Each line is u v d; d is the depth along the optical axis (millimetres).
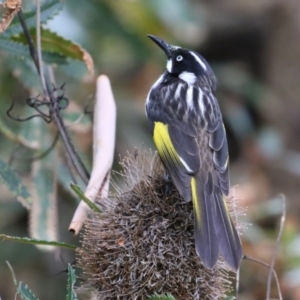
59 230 12305
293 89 16672
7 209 12875
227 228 7109
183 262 6836
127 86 13758
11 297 12484
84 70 9703
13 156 9570
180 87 8547
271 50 17031
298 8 16844
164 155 7742
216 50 17734
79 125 9570
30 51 8195
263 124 16531
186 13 12289
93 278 6949
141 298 6828
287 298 10516
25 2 9641
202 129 8000
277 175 14797
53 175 9359
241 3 17125
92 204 7047
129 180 7312
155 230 6898
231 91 16125
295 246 10617
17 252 12703
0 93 10820
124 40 12406
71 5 11734
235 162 16297
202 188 7438
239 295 10484
